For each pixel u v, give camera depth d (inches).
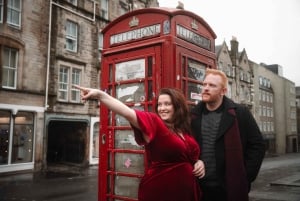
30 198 398.9
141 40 199.6
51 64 745.0
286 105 2501.2
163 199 106.7
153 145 106.1
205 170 129.0
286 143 2456.9
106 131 213.8
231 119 129.0
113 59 214.7
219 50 1541.6
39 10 723.4
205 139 133.1
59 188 477.1
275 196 454.6
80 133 834.2
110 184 208.8
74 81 813.2
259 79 2014.0
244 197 122.4
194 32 211.3
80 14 825.5
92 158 837.8
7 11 658.2
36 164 694.5
